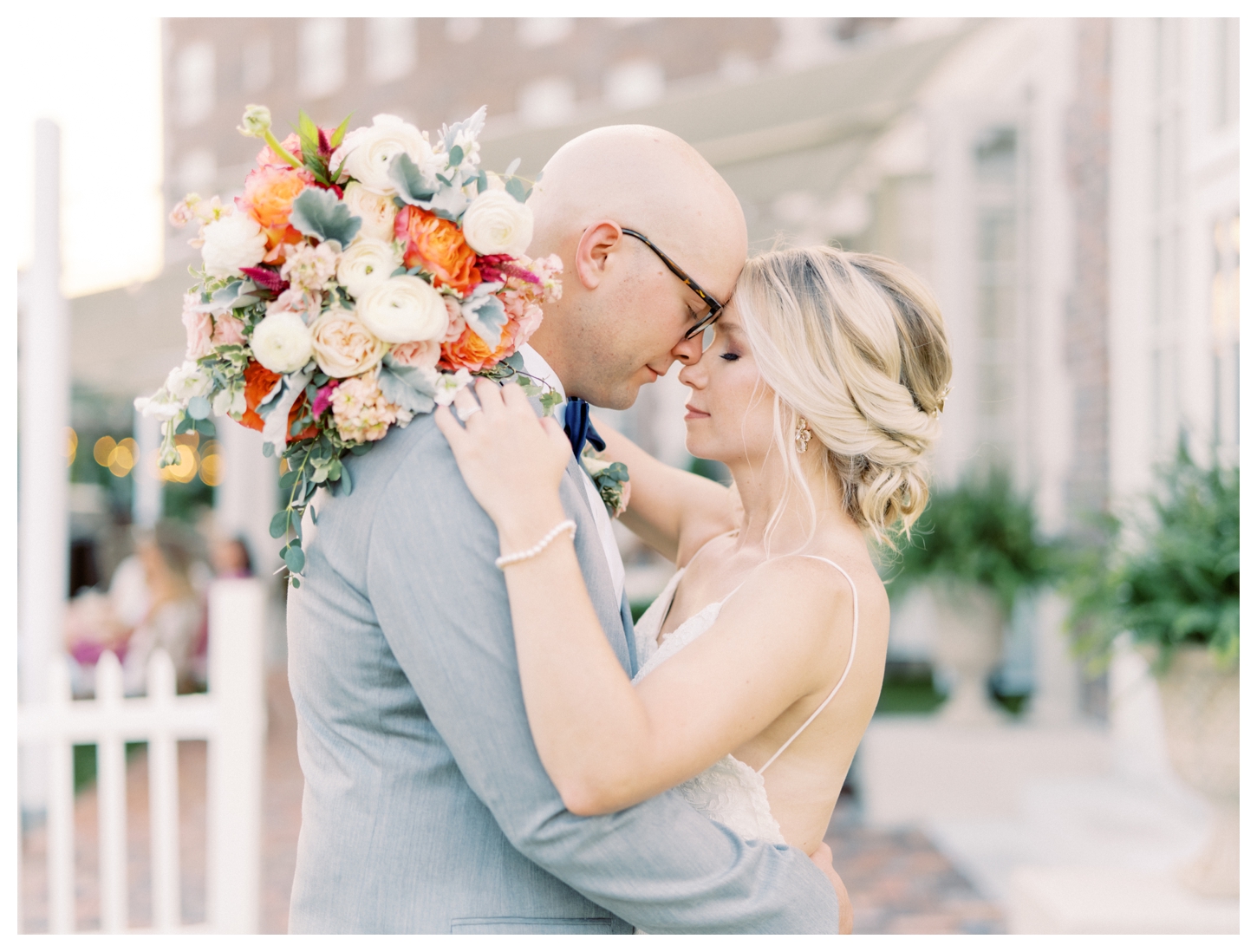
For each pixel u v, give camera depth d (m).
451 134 1.38
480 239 1.28
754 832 1.45
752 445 1.66
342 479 1.32
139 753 6.75
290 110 17.42
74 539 10.51
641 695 1.25
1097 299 5.51
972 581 5.30
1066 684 5.77
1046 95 6.18
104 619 7.91
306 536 1.40
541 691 1.16
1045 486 6.14
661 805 1.26
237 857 3.10
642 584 8.11
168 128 18.02
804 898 1.34
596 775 1.15
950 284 6.45
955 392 6.44
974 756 5.17
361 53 17.02
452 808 1.31
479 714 1.19
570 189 1.55
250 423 1.31
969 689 5.55
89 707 3.08
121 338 7.56
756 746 1.49
